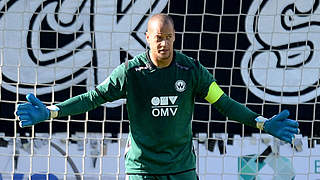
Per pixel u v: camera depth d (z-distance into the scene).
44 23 20.78
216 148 20.94
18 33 20.75
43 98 20.97
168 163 13.40
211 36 20.78
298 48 20.78
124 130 21.00
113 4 20.77
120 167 20.92
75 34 20.78
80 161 21.00
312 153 20.94
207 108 21.00
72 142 20.94
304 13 20.66
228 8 20.72
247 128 20.94
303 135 20.98
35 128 20.94
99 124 20.94
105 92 13.38
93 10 20.78
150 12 20.77
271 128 13.30
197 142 20.89
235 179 21.02
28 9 20.73
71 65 20.92
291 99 20.94
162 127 13.26
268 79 20.88
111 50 20.78
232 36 20.75
